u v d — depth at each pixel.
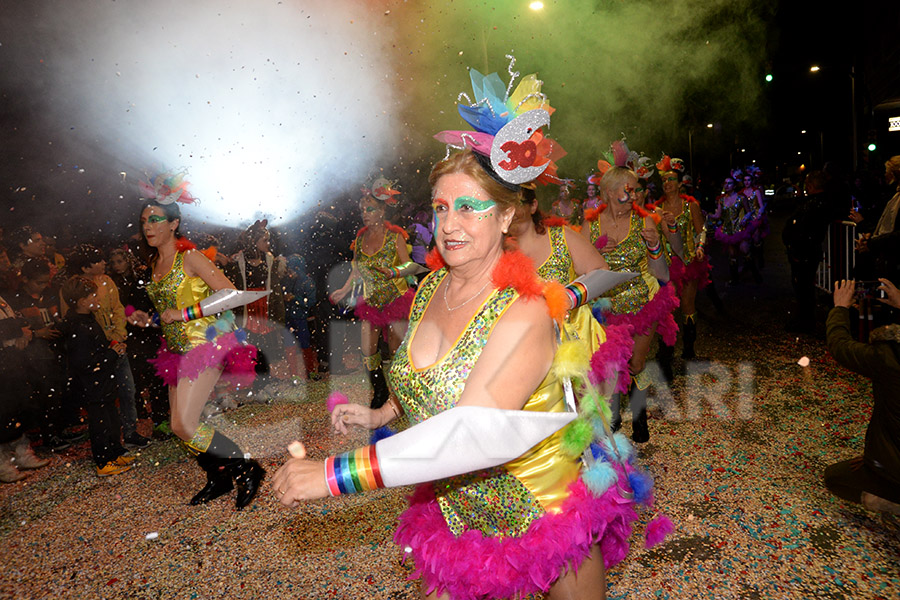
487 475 1.76
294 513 3.81
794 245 7.34
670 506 3.52
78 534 3.77
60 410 5.30
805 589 2.74
